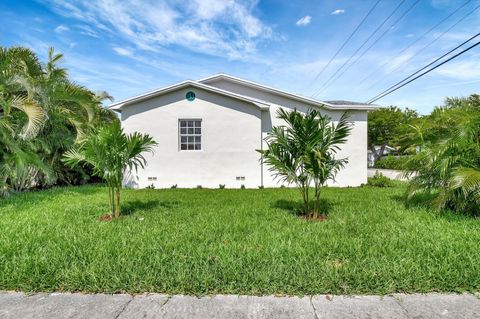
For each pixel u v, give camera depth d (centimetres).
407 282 265
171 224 489
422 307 238
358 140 1160
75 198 770
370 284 263
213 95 1121
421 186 605
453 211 546
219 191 968
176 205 683
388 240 386
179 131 1131
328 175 534
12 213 566
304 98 1148
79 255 334
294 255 334
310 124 517
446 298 251
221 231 445
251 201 742
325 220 518
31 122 726
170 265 306
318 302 246
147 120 1123
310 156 506
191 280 272
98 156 523
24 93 837
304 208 625
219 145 1123
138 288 264
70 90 921
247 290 262
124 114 1125
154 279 274
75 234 424
